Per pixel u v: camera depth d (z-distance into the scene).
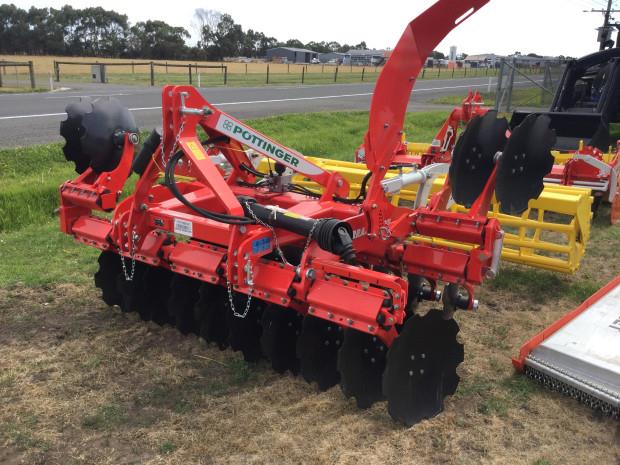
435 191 6.00
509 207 3.54
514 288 5.33
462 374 3.82
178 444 3.09
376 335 3.16
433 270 3.86
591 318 4.01
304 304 3.44
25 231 6.62
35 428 3.19
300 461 2.96
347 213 3.93
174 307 4.25
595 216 7.72
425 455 3.01
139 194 3.88
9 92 19.66
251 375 3.81
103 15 75.81
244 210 3.50
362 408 3.34
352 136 13.66
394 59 3.63
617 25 11.98
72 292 5.02
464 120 6.39
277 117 14.49
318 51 110.88
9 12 75.56
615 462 2.98
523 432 3.21
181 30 82.94
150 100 17.64
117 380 3.71
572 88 9.43
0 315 4.55
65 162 9.45
